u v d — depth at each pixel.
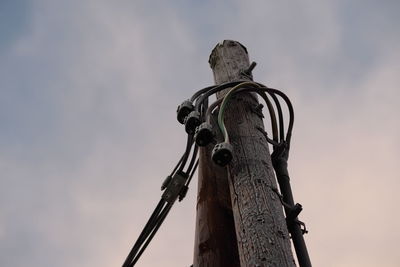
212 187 2.63
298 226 2.29
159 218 3.35
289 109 2.89
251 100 2.77
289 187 2.52
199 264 2.36
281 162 2.64
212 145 2.81
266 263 1.85
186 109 2.63
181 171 3.19
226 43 3.35
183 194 3.27
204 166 2.75
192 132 2.57
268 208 2.09
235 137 2.50
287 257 1.91
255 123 2.62
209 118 2.48
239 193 2.20
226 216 2.49
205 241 2.42
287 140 2.85
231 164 2.37
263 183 2.21
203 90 2.82
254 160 2.33
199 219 2.54
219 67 3.18
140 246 3.45
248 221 2.04
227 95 2.61
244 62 3.19
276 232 1.99
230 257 2.35
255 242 1.94
